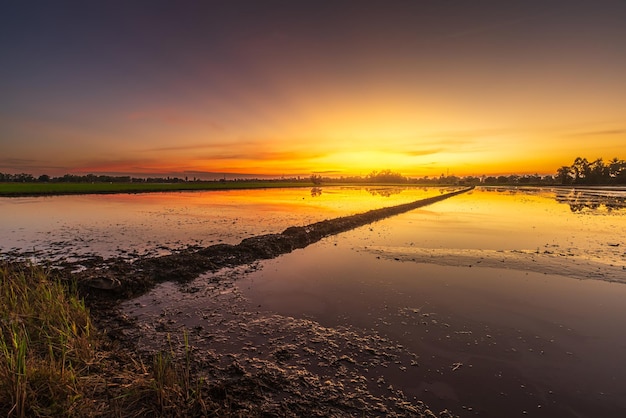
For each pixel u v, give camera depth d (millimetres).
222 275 10758
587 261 12211
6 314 6180
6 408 3775
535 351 6109
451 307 8109
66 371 4453
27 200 41219
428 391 4953
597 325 7145
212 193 62094
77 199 43438
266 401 4625
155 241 16391
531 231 19109
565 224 21984
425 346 6270
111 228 19953
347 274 10859
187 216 26328
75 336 5770
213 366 5504
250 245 13844
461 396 4848
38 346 5395
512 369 5539
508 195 62094
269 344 6301
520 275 10648
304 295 8953
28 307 6379
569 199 49438
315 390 4918
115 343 6184
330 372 5398
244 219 24812
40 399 4031
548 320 7379
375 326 7102
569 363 5727
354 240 16891
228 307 8125
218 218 25250
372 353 6004
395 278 10398
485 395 4875
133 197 48594
